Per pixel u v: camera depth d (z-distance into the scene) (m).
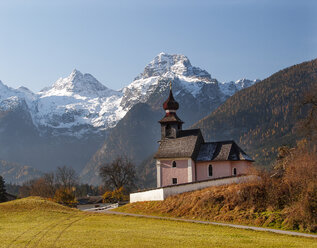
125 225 62.91
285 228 59.28
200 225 62.75
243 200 68.75
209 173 96.75
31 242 48.72
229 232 56.44
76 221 67.12
